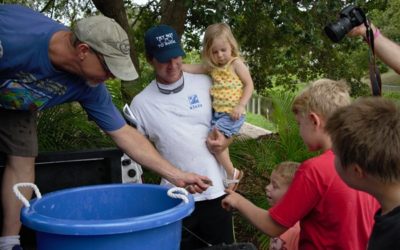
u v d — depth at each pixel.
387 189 1.49
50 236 1.48
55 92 2.28
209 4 5.27
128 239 1.46
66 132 4.42
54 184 2.52
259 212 2.11
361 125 1.49
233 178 2.89
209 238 2.83
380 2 7.96
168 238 1.57
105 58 2.06
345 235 1.93
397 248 1.38
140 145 2.43
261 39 7.68
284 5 6.14
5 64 2.15
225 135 2.87
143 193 1.95
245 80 3.05
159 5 8.37
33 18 2.21
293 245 2.54
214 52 3.02
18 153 2.36
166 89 2.81
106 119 2.42
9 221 2.33
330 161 1.99
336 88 2.09
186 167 2.77
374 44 2.44
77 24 2.10
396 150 1.43
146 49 2.77
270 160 4.75
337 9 6.04
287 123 4.89
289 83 9.05
